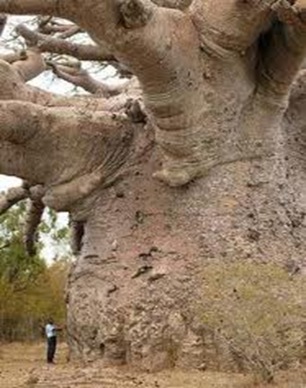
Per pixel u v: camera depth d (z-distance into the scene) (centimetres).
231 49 1064
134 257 1109
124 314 1082
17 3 852
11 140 1111
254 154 1135
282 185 1157
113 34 931
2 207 1464
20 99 1237
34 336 3528
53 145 1134
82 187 1148
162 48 969
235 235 1091
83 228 1216
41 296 3494
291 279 1048
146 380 982
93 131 1145
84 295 1130
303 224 1154
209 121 1091
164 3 1216
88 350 1114
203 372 1016
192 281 1062
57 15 893
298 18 998
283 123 1193
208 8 1058
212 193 1109
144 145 1154
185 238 1095
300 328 998
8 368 1380
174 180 1103
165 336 1057
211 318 995
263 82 1123
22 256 3281
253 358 968
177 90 1027
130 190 1147
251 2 1022
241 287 990
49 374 1070
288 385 929
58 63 1650
